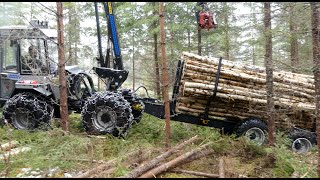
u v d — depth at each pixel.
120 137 6.83
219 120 7.47
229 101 7.14
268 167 5.61
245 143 6.33
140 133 7.23
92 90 8.04
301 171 5.24
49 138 6.01
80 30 13.27
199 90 6.88
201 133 7.48
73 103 7.77
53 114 7.42
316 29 4.98
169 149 5.85
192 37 12.10
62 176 4.86
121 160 5.27
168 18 11.49
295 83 7.30
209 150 6.02
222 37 11.09
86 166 5.25
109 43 7.73
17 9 11.60
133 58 13.37
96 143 6.29
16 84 7.28
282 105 7.16
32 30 7.27
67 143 5.76
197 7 8.02
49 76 7.36
